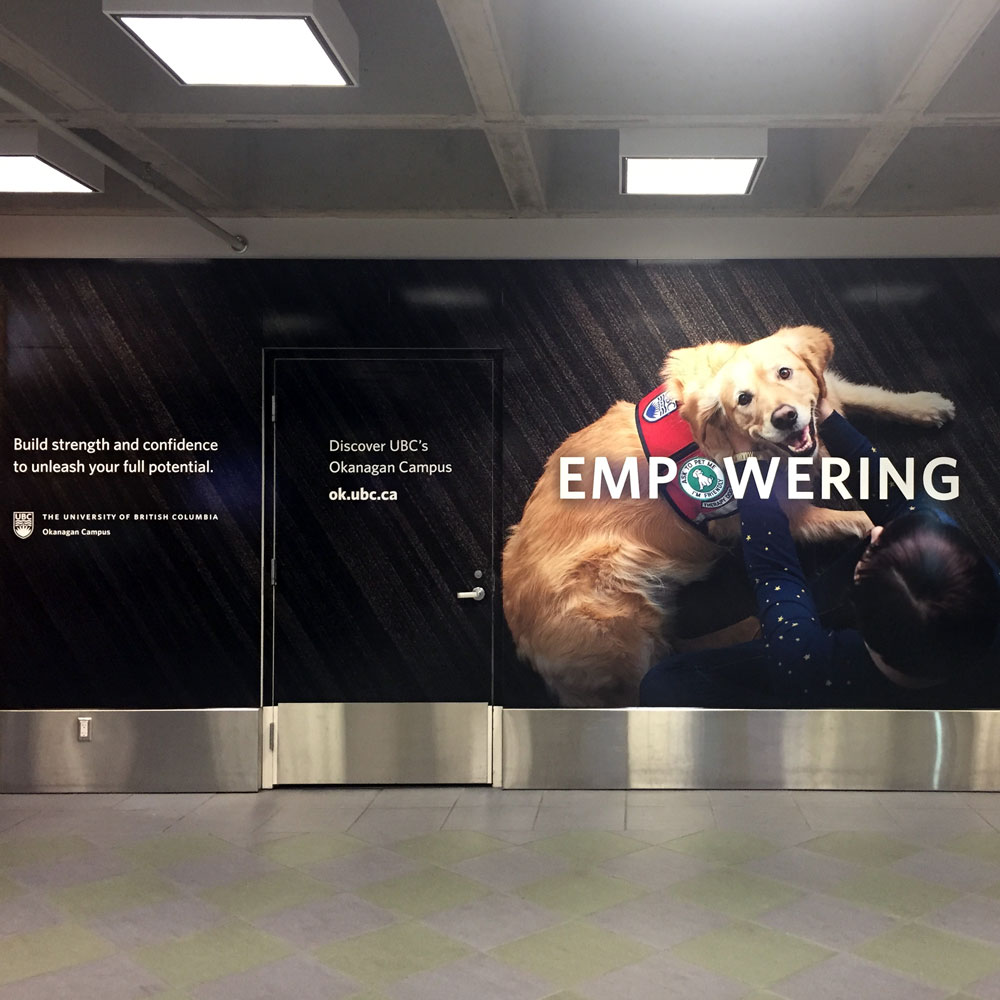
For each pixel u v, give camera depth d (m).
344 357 5.53
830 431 5.43
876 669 5.38
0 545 5.52
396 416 5.54
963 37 3.18
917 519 5.40
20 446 5.52
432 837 4.71
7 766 5.50
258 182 5.23
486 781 5.52
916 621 5.38
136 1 2.82
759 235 5.41
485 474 5.52
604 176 5.23
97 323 5.51
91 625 5.51
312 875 4.25
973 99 3.77
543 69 3.87
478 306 5.50
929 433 5.40
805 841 4.61
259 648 5.51
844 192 4.86
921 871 4.23
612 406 5.49
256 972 3.37
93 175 4.62
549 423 5.50
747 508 5.44
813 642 5.40
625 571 5.47
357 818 5.02
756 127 3.99
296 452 5.53
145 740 5.50
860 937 3.59
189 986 3.27
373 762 5.52
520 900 3.95
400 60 3.86
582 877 4.19
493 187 5.19
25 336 5.51
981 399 5.39
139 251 5.49
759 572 5.43
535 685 5.49
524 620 5.50
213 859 4.45
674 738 5.45
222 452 5.52
